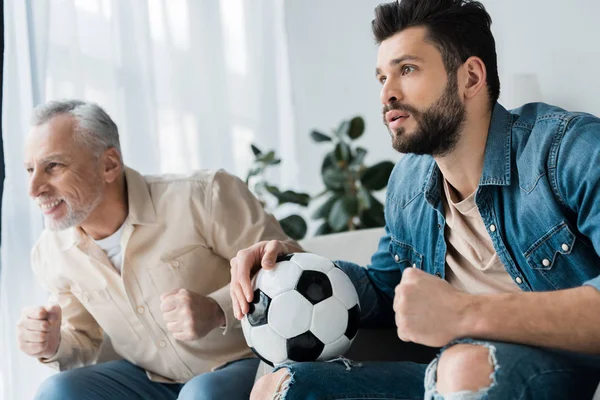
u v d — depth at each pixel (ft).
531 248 4.41
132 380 5.93
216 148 10.64
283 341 4.43
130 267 5.80
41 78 7.79
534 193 4.32
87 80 8.71
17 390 7.63
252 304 4.57
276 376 4.20
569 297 3.54
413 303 3.68
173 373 5.95
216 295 5.44
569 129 4.23
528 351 3.46
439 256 4.96
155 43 9.90
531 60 9.21
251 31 11.72
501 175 4.46
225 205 5.86
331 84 12.18
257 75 11.79
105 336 6.35
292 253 4.77
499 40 9.44
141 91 9.27
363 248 6.48
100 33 8.84
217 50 10.80
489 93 4.54
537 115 4.53
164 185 5.97
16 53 7.63
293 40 12.35
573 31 8.84
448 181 4.77
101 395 5.71
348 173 9.73
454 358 3.45
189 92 10.31
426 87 4.39
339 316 4.47
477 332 3.58
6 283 7.62
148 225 5.79
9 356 7.61
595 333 3.47
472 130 4.52
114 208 5.83
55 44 8.30
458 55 4.40
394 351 5.25
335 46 12.08
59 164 5.53
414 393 4.14
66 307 6.20
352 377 4.13
